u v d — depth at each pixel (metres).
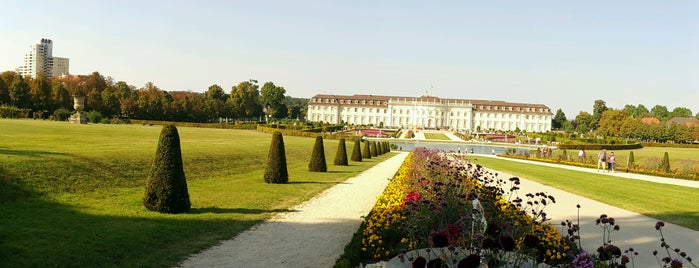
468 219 6.95
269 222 12.01
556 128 199.00
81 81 106.81
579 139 89.50
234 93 129.00
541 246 5.89
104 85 105.19
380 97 178.50
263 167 26.16
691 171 30.83
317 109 173.12
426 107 167.00
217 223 11.50
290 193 17.06
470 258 4.74
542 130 171.38
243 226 11.38
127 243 9.16
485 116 171.25
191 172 20.16
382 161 39.50
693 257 9.30
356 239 9.33
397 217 9.33
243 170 23.61
